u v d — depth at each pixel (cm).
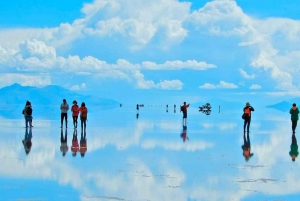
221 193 1412
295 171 1798
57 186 1477
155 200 1320
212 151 2392
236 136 3322
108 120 5609
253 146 2659
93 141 2844
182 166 1889
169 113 8619
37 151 2320
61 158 2086
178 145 2661
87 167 1839
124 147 2545
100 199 1319
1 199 1305
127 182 1554
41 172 1716
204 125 4634
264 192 1431
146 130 3816
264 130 4044
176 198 1346
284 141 3005
